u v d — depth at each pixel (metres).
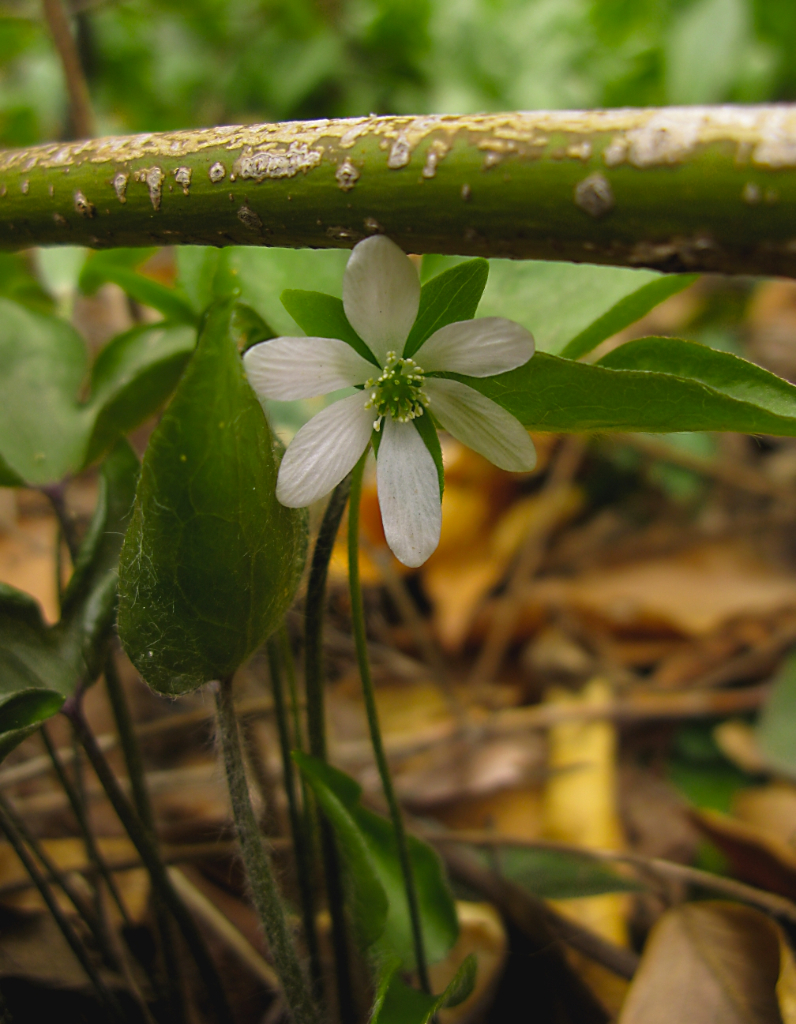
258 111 0.31
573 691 0.19
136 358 0.09
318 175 0.05
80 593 0.07
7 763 0.13
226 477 0.05
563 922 0.11
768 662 0.19
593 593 0.20
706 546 0.21
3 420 0.09
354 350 0.06
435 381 0.06
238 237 0.06
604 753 0.16
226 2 0.30
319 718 0.08
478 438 0.06
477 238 0.05
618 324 0.08
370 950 0.07
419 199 0.05
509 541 0.22
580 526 0.23
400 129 0.05
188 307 0.09
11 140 0.28
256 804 0.10
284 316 0.08
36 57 0.31
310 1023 0.07
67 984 0.09
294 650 0.14
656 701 0.18
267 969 0.10
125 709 0.09
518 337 0.05
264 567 0.06
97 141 0.06
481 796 0.15
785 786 0.16
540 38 0.31
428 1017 0.06
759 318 0.31
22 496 0.20
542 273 0.08
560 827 0.15
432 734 0.16
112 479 0.07
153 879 0.08
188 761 0.15
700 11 0.25
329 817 0.07
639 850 0.15
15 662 0.07
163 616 0.05
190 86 0.32
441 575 0.21
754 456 0.26
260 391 0.05
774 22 0.27
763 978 0.09
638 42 0.32
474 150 0.05
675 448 0.22
